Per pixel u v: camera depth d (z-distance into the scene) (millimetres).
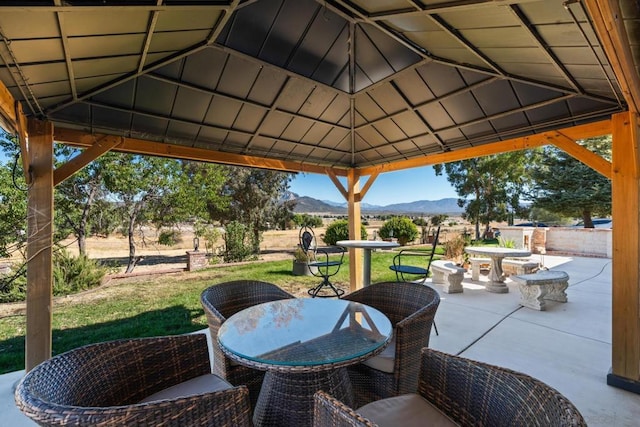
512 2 1466
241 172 11789
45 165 2525
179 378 1601
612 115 2490
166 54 2350
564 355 2844
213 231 9594
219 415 1064
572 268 7109
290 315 1924
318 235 12727
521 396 1042
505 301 4645
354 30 2689
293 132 3961
